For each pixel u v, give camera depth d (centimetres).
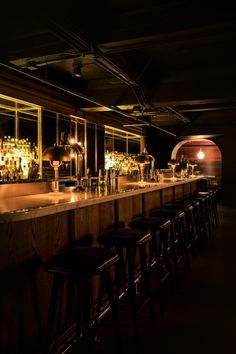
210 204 713
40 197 253
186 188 707
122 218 358
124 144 1068
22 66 404
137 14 334
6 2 284
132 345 233
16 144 524
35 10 269
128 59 494
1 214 157
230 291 339
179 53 482
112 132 941
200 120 1092
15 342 200
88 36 343
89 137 731
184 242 427
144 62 517
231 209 1020
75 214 266
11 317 198
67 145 377
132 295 239
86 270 181
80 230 275
